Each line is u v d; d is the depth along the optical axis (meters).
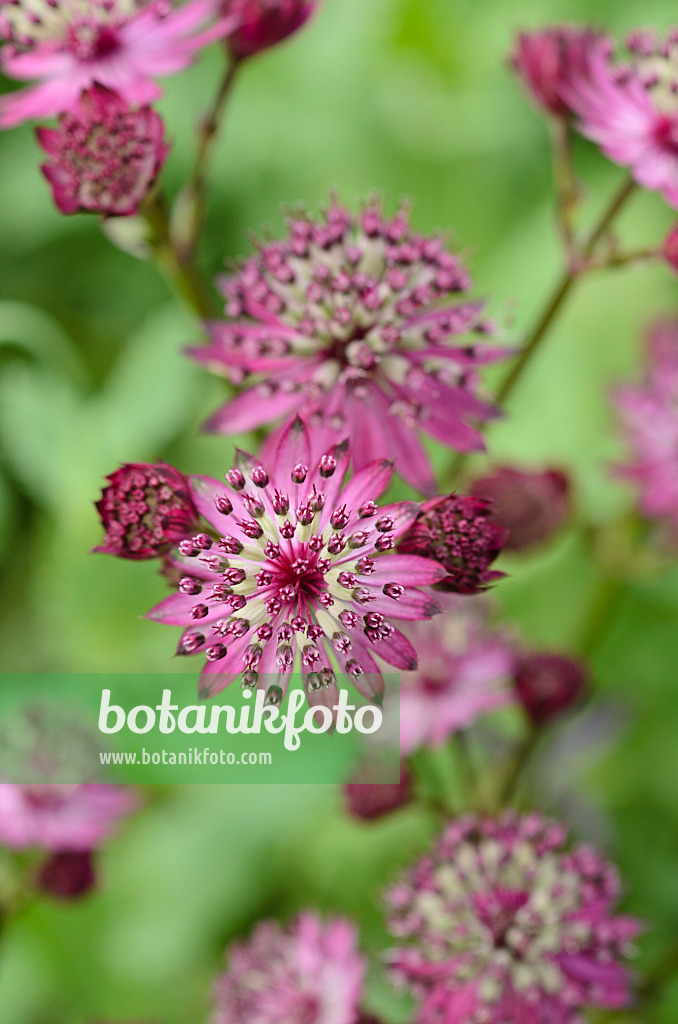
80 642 0.46
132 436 0.46
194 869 0.49
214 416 0.34
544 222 0.62
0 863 0.40
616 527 0.44
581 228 0.61
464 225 0.63
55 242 0.66
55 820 0.39
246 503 0.30
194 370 0.48
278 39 0.37
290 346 0.34
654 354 0.48
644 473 0.44
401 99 0.64
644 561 0.44
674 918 0.46
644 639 0.53
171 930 0.48
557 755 0.44
